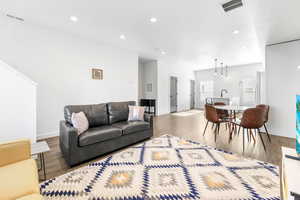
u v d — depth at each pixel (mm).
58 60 3537
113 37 3900
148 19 2881
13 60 2953
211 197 1430
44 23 3125
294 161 976
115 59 4777
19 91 2090
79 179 1720
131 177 1766
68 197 1431
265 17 2352
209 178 1739
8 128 2027
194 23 3018
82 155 2096
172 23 3029
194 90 9750
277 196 1427
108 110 3129
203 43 4277
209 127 4309
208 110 3480
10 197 912
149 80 7078
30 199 896
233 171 1883
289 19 2398
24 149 1350
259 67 7105
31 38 3146
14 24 2939
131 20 2932
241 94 7738
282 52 3439
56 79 3516
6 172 1126
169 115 6695
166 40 4074
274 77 3551
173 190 1536
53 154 2439
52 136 3451
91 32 3590
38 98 3258
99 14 2723
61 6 2477
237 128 4133
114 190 1535
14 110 2061
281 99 3453
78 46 3879
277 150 2561
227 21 2902
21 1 2350
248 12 2529
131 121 3209
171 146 2770
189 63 7559
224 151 2520
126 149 2654
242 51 5062
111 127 2662
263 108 2768
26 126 2141
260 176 1763
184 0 2258
